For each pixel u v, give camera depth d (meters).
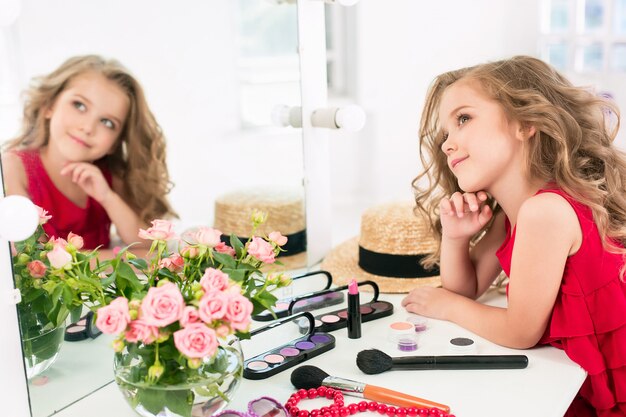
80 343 0.81
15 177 0.79
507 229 1.04
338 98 2.54
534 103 0.90
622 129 2.34
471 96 0.93
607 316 0.89
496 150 0.92
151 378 0.66
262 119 1.13
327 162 1.25
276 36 1.12
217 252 0.72
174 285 0.64
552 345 0.91
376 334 0.95
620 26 2.33
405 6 2.51
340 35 2.50
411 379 0.82
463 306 0.97
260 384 0.82
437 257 1.13
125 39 0.92
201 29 1.03
